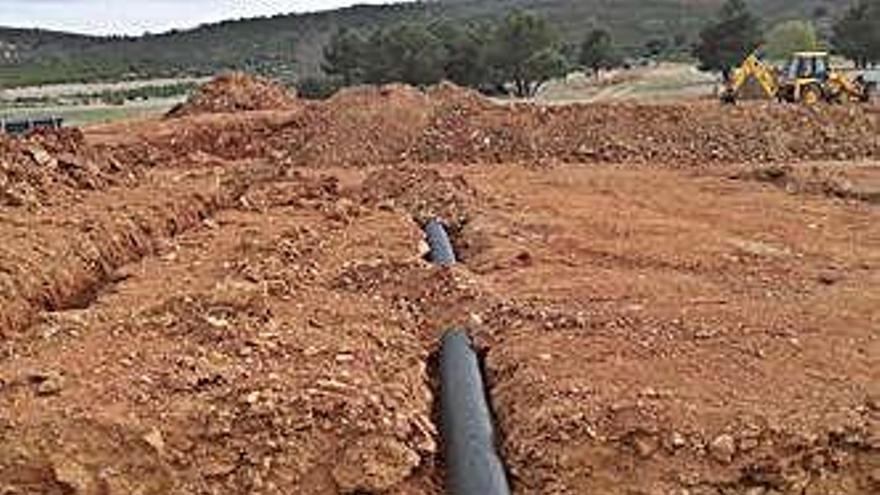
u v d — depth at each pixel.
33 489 9.47
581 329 12.52
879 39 66.62
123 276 15.49
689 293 14.45
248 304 13.31
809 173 25.69
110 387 10.46
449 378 11.45
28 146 20.59
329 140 32.50
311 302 13.88
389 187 23.95
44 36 146.75
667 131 31.67
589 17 128.75
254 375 10.73
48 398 10.28
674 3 130.38
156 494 9.46
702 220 20.69
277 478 9.54
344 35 80.88
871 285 14.90
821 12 116.94
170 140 32.31
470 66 67.88
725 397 10.34
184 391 10.39
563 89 69.69
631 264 16.78
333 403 9.95
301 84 77.00
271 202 21.47
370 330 12.61
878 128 32.00
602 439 9.70
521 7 138.50
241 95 39.69
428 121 32.91
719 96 41.41
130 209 18.56
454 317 13.20
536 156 31.20
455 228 20.77
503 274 15.85
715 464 9.48
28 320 13.36
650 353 11.62
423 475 9.86
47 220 16.64
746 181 25.86
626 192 24.14
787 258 17.16
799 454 9.52
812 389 10.56
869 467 9.52
